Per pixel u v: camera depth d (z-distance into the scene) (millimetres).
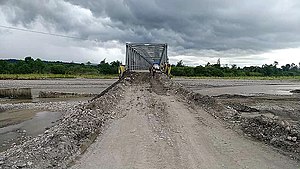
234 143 10359
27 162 8102
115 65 94312
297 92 47812
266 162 8477
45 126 19094
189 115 15391
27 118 22391
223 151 9367
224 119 14617
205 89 50375
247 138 11164
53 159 8516
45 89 46188
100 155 8953
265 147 10031
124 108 17484
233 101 32375
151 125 12906
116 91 24047
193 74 93562
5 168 7707
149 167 7883
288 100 34531
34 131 17672
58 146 9344
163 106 18141
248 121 14000
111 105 18328
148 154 8969
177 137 10930
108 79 70250
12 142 15094
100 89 46531
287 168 8031
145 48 50219
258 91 49312
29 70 93812
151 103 19438
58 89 46281
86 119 12961
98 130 12070
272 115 21500
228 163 8258
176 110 16859
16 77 71688
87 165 8125
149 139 10641
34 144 10344
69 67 100438
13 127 18984
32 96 38969
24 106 28859
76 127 11555
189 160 8430
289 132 11750
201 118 14672
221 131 12078
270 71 128500
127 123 13359
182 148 9570
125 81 33812
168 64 42688
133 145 9922
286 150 9781
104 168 7883
